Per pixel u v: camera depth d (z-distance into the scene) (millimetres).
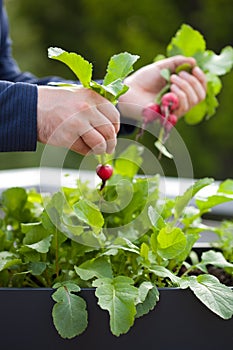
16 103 1138
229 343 1081
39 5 7062
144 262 1148
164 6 6902
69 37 7074
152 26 6891
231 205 1796
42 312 1044
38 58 6805
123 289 1046
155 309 1054
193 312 1065
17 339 1044
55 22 7070
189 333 1065
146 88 1604
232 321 1077
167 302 1056
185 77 1559
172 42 1650
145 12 6879
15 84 1154
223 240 1433
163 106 1502
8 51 2051
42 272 1188
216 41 6906
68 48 7062
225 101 6570
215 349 1078
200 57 1619
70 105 1125
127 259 1294
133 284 1133
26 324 1043
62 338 1044
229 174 6695
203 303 1063
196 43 1628
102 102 1134
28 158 5906
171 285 1169
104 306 1018
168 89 1600
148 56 6691
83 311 1033
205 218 1801
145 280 1167
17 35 6793
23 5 7078
